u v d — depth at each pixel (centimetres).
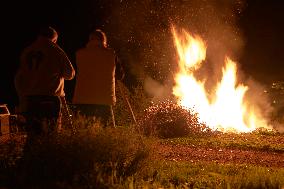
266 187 743
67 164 736
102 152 749
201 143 1220
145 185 727
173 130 1373
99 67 915
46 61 854
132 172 767
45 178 738
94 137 759
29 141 787
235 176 792
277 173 823
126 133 792
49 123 805
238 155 1074
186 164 901
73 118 863
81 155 738
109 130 786
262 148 1161
